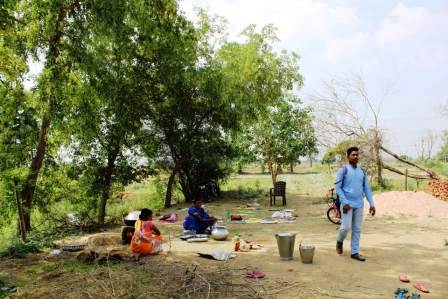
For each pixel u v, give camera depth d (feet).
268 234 34.40
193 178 66.03
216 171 66.85
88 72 42.75
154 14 47.24
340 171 24.73
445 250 26.73
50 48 42.22
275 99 63.46
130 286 18.97
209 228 34.76
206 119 62.28
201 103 59.67
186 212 51.83
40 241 31.78
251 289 18.79
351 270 22.08
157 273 21.02
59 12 41.55
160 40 51.08
